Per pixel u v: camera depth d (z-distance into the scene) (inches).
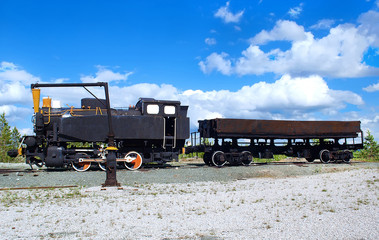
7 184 477.7
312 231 220.7
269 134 826.2
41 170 688.4
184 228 235.6
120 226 241.4
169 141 729.0
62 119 676.7
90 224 247.8
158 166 788.0
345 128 894.4
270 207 309.6
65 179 521.7
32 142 671.8
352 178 516.1
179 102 730.8
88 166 669.9
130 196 382.6
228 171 642.8
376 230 217.9
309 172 689.6
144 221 257.1
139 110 737.6
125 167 724.0
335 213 274.8
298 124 851.4
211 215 278.1
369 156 1370.6
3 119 1748.3
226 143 823.1
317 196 364.2
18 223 250.7
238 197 370.3
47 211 295.3
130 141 719.1
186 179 556.4
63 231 228.4
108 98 470.0
